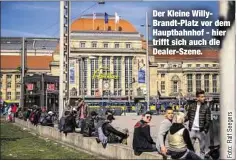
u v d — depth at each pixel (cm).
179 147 1009
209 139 1177
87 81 7169
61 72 2716
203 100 1196
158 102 4316
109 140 1456
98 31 7144
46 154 1619
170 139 1023
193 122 1191
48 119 2727
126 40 7469
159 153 1092
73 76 3177
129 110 5862
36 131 2909
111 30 7312
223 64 1112
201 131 1183
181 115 1030
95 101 6938
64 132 2048
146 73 3744
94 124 1739
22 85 4306
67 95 2752
